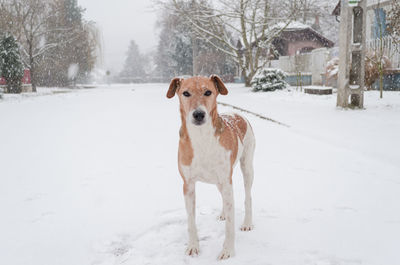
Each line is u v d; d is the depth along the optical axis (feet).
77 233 10.27
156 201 12.51
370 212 11.04
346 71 30.81
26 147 21.40
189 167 8.78
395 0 38.24
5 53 73.61
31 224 10.93
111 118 33.55
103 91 88.94
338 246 9.07
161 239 9.84
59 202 12.64
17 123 31.17
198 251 9.07
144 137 23.90
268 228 10.25
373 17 55.47
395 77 44.62
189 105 8.10
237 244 9.42
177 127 27.45
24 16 84.02
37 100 57.47
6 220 11.23
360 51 30.55
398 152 16.89
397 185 13.29
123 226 10.61
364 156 17.13
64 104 49.60
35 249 9.40
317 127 23.98
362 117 26.81
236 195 12.94
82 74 131.03
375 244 9.10
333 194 12.63
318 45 96.73
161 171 16.05
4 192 13.70
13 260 8.87
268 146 20.17
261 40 76.54
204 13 74.13
